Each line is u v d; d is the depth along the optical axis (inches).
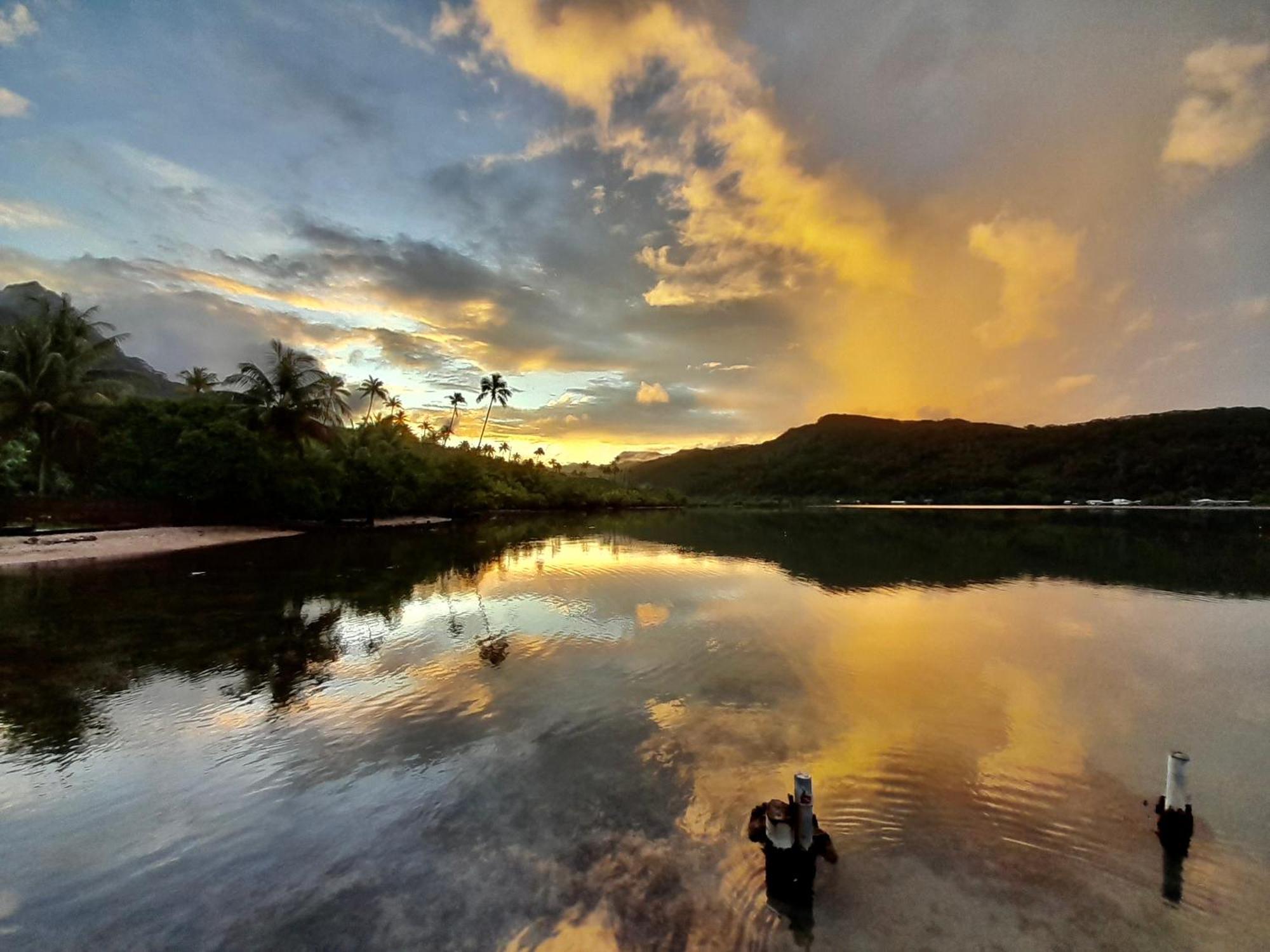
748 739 306.5
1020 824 227.9
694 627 548.1
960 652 466.0
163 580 765.3
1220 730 316.8
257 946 167.5
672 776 266.4
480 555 1107.3
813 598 693.9
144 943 168.4
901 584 797.2
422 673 412.8
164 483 1382.9
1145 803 243.0
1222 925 176.1
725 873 198.7
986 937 171.5
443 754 289.0
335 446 1769.2
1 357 1311.5
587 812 236.5
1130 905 184.2
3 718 327.6
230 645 474.6
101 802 243.8
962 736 309.3
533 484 3395.7
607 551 1209.4
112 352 1446.9
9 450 1375.5
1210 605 652.7
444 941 169.5
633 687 387.2
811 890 190.5
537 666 428.8
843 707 351.9
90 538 1196.5
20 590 690.2
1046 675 411.2
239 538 1370.6
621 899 186.2
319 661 437.1
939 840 218.2
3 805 241.4
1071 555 1110.4
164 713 337.1
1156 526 1769.2
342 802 244.7
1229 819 230.5
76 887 191.8
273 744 298.5
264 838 219.8
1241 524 1812.3
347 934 172.1
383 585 756.6
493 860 206.2
